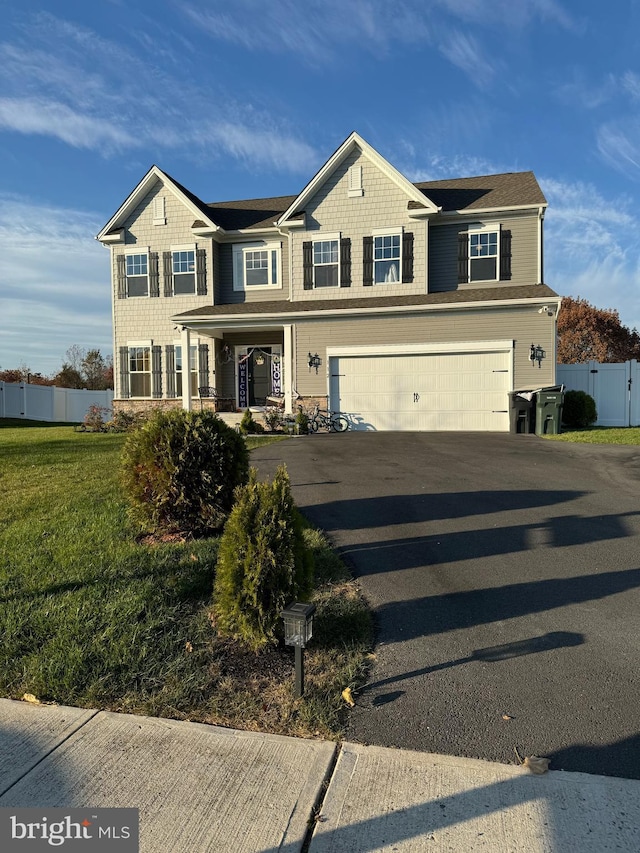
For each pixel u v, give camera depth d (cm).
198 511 541
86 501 671
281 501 351
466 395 1546
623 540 538
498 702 289
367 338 1594
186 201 1831
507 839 203
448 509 657
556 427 1389
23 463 959
